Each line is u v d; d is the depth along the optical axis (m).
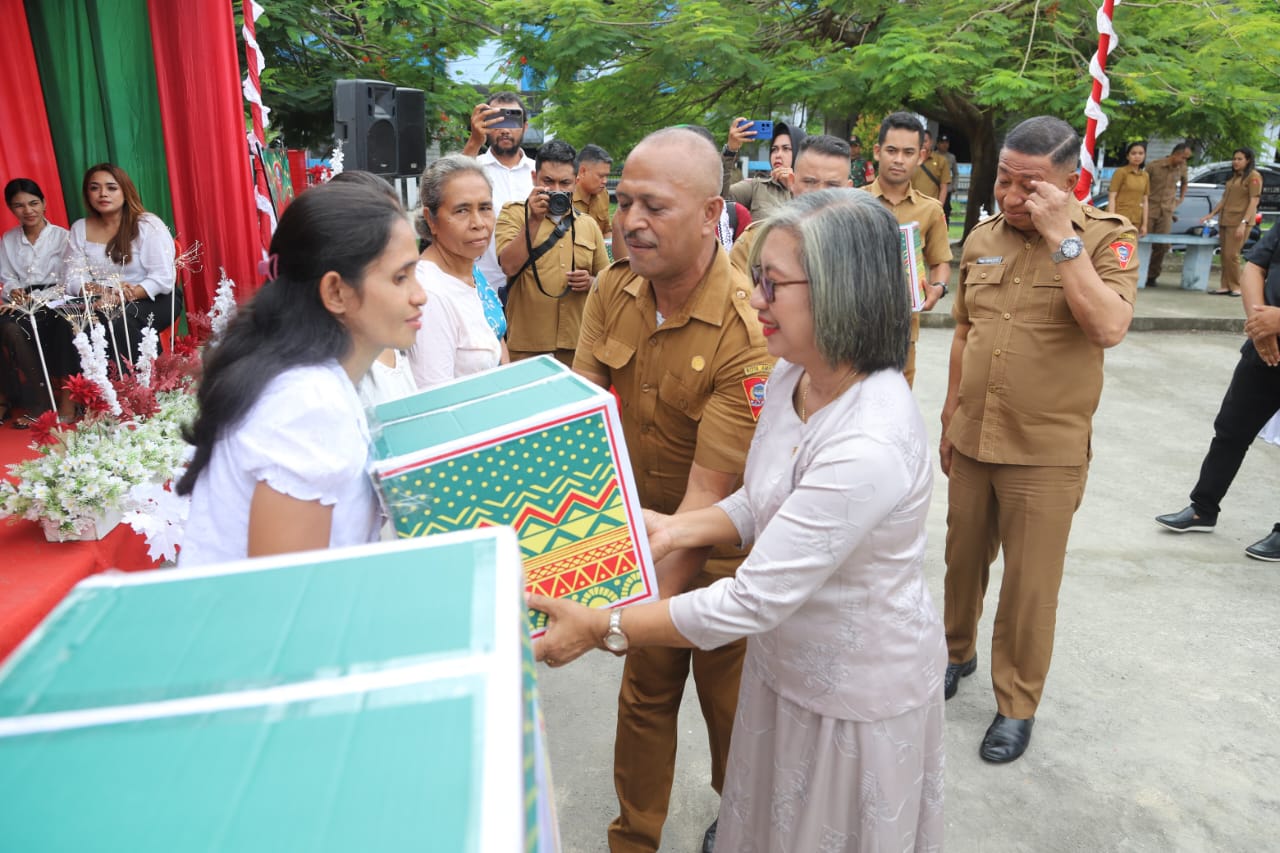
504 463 1.27
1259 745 2.85
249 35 4.89
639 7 10.99
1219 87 10.19
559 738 2.90
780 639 1.51
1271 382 4.10
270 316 1.25
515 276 4.30
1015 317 2.65
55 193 4.98
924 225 4.53
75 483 2.93
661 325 1.95
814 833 1.52
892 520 1.39
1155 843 2.44
